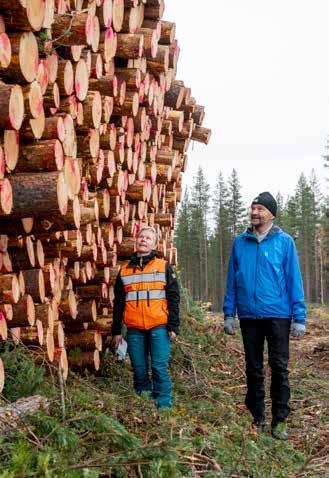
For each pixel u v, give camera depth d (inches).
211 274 2554.1
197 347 345.4
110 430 158.4
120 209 273.6
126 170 276.1
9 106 143.0
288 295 238.7
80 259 243.6
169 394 234.2
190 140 397.7
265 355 389.1
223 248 2472.9
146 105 283.4
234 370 342.3
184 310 407.5
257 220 240.4
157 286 235.0
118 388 241.6
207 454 176.9
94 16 202.5
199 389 275.6
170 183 378.9
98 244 252.2
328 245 2231.8
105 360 276.2
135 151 283.4
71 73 190.1
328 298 2445.9
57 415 165.8
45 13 161.5
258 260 238.4
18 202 159.2
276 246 238.4
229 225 2477.9
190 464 161.9
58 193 159.9
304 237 2471.7
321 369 376.8
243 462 173.8
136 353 238.5
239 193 2482.8
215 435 189.5
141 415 187.3
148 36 265.9
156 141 320.8
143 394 211.5
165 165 332.2
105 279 264.1
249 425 213.6
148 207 332.2
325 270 2267.5
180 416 206.2
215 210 2514.8
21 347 193.5
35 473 128.1
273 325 235.3
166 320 235.5
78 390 193.6
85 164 228.8
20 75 150.9
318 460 204.2
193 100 363.9
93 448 152.9
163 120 340.2
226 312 246.5
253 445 189.3
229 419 233.8
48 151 161.8
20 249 189.3
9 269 187.5
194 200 2625.5
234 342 424.8
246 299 239.1
